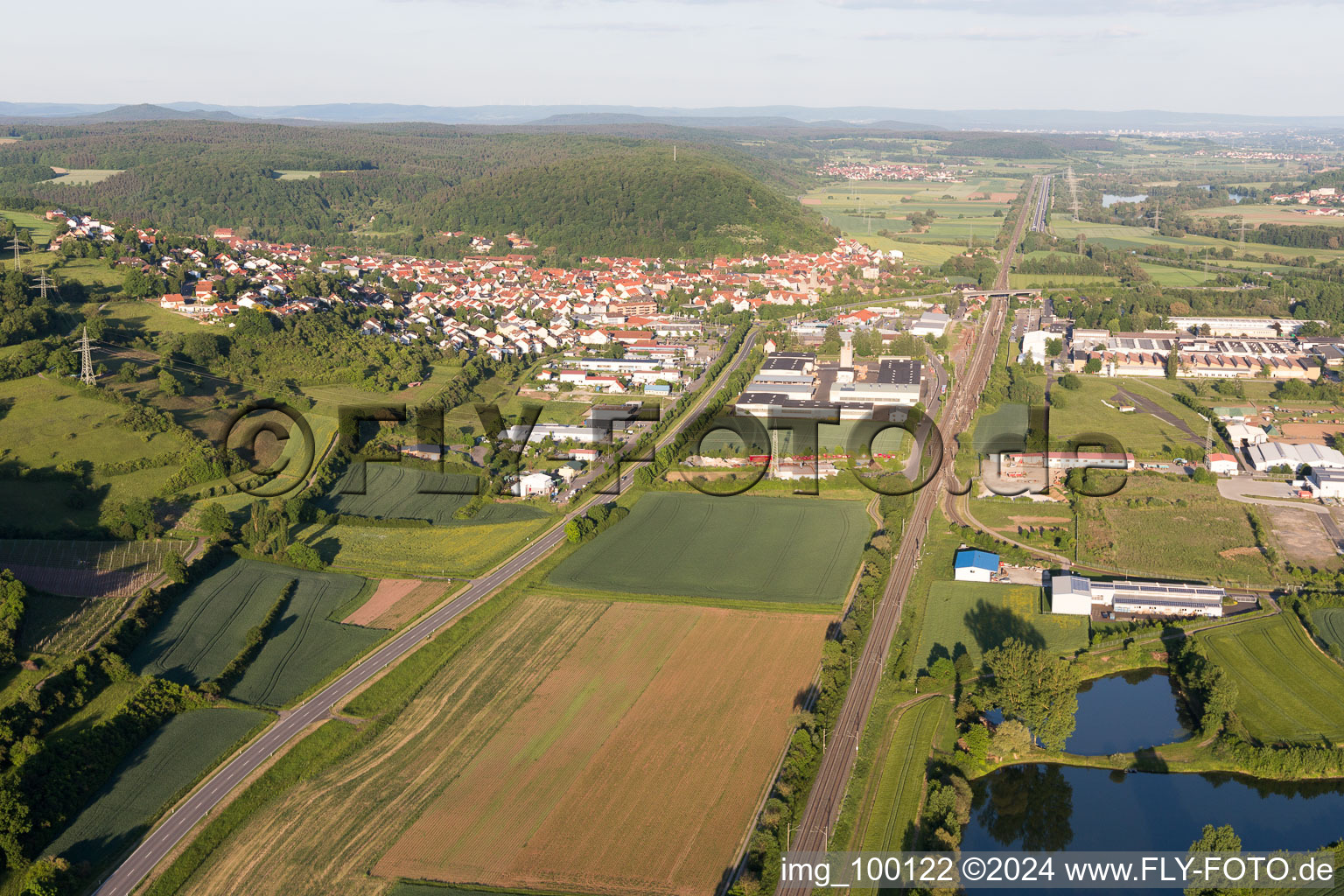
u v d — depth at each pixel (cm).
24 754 15388
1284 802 15575
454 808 14875
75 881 13475
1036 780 16062
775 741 16350
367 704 17512
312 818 14750
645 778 15462
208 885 13500
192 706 17338
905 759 16075
